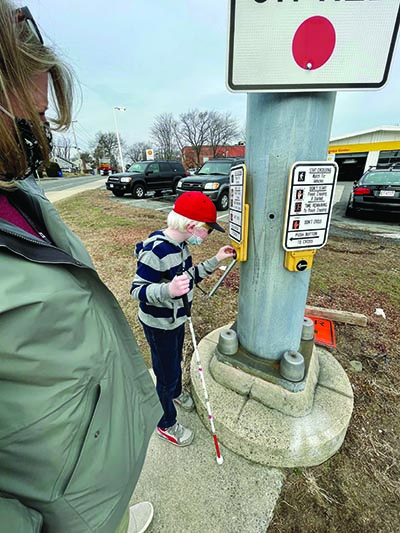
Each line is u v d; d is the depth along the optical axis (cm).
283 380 146
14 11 45
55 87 60
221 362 166
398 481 131
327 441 134
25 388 47
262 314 146
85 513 58
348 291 311
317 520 117
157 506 122
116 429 66
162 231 126
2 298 41
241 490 128
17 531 43
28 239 50
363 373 192
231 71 97
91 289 66
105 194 1212
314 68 96
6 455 48
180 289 107
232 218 142
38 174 85
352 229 603
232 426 141
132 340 86
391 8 88
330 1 87
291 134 110
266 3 88
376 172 691
